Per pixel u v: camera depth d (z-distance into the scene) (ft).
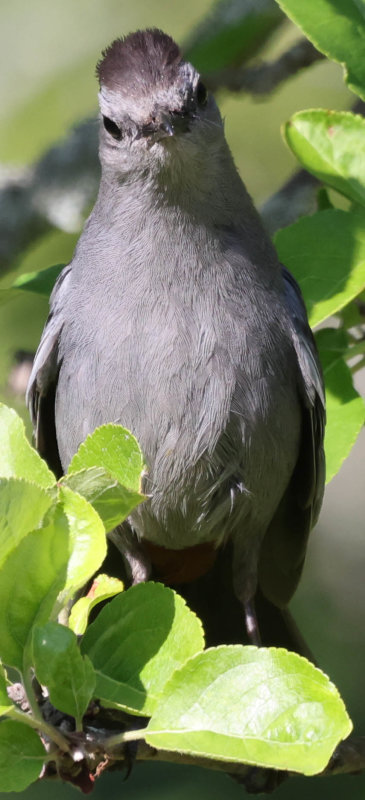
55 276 30.76
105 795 36.11
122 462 20.10
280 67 39.34
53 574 19.36
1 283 42.45
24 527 19.25
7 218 41.19
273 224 37.60
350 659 40.09
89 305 28.25
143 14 53.26
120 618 20.33
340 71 51.29
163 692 18.70
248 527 30.22
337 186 29.07
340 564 43.78
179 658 19.84
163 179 27.53
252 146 49.90
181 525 29.78
